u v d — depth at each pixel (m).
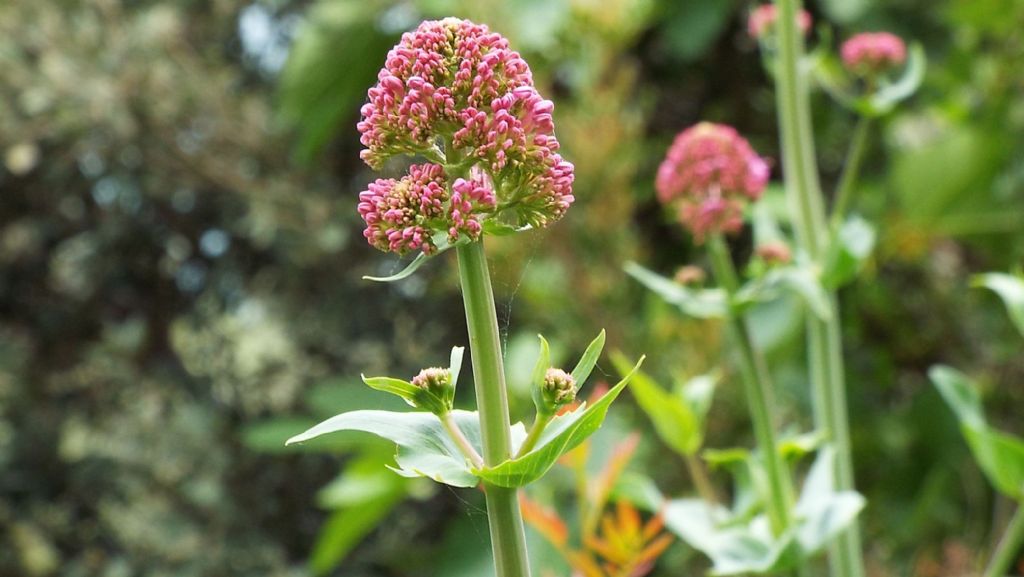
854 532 1.00
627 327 1.84
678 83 2.37
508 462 0.72
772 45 1.09
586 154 1.80
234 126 2.28
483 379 0.73
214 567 2.26
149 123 2.21
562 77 2.11
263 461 2.39
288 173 2.32
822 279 0.98
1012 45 2.20
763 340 1.82
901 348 2.33
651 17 2.13
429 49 0.73
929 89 2.29
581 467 0.96
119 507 2.34
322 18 2.14
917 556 2.01
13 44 2.14
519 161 0.73
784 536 0.90
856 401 2.18
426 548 2.29
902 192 2.16
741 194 0.96
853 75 1.16
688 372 1.75
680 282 0.96
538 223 0.74
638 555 0.93
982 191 2.14
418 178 0.73
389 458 1.79
